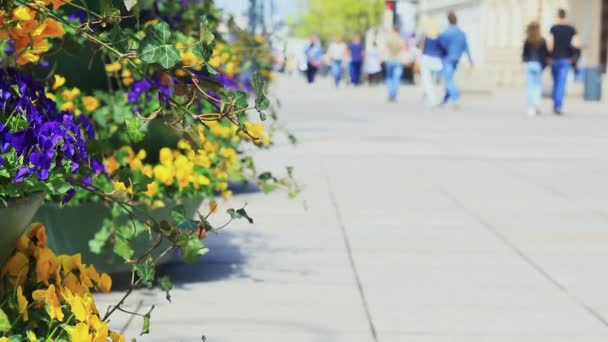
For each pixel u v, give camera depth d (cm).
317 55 5269
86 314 330
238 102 314
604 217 938
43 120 328
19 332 337
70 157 322
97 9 546
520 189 1127
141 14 788
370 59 4875
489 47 5944
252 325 561
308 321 571
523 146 1650
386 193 1080
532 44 2464
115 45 311
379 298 625
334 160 1398
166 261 680
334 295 631
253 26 1541
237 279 670
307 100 3303
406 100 3359
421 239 818
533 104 2488
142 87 658
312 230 852
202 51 302
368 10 8762
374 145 1634
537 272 704
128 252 470
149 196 627
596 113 2588
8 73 343
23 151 311
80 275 364
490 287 657
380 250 772
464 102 3219
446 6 7112
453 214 946
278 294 630
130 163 645
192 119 323
